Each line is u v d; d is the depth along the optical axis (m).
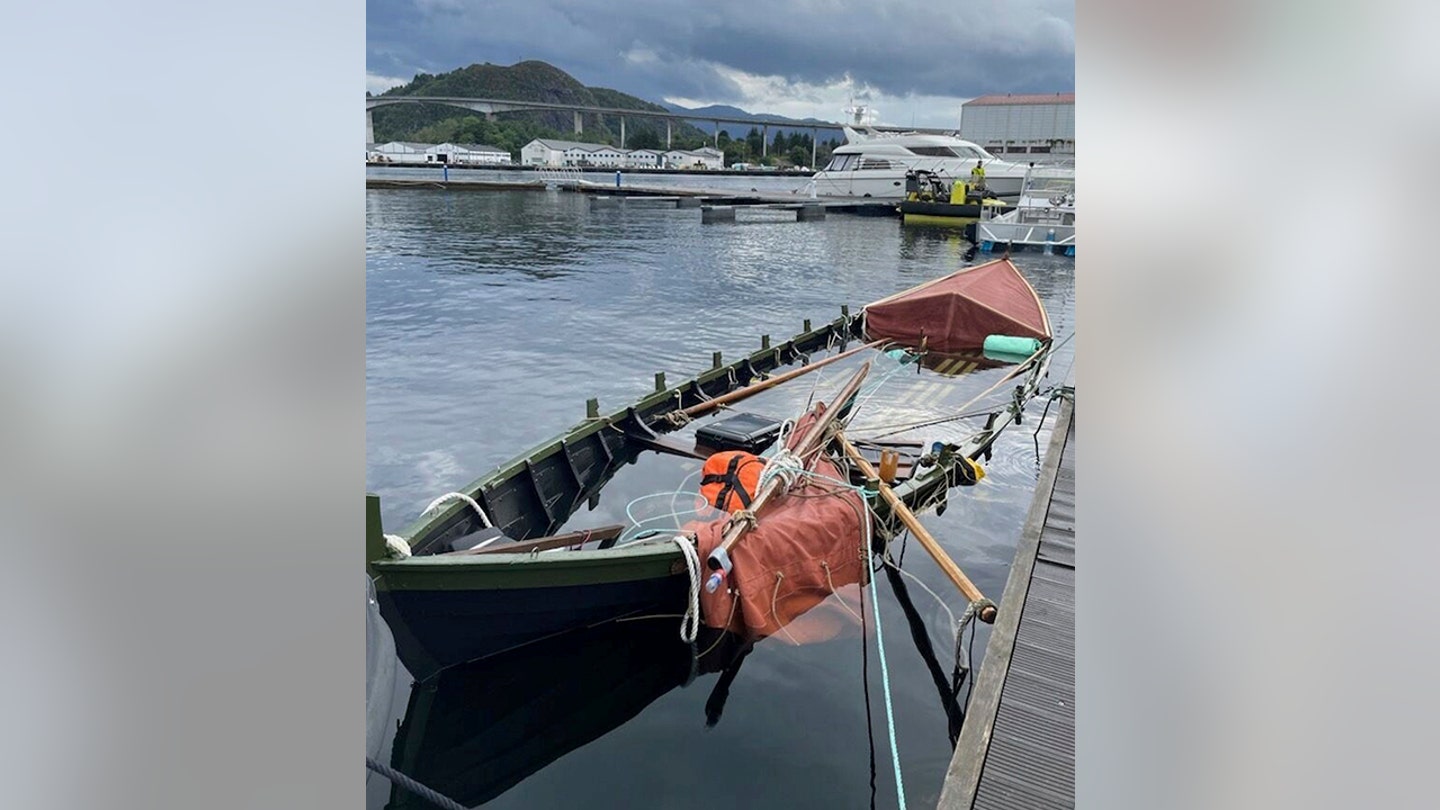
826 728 4.89
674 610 5.60
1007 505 7.97
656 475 8.73
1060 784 3.59
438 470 9.84
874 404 11.53
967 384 12.75
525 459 7.35
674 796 4.42
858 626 5.80
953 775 3.64
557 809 4.35
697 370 14.52
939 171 45.72
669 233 36.66
